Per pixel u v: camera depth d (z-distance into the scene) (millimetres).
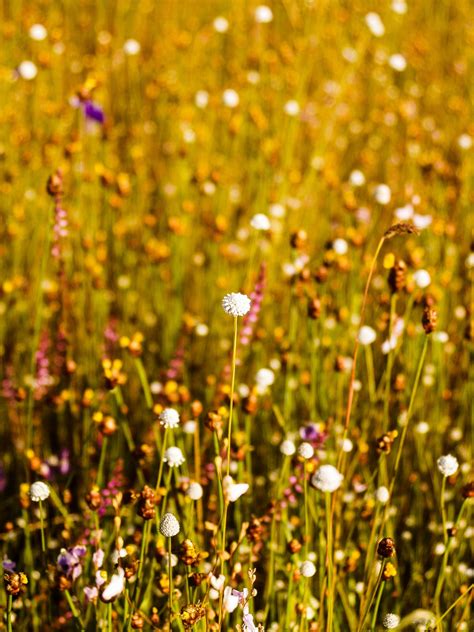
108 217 1046
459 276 1038
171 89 1423
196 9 1838
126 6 1752
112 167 1234
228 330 954
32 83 1348
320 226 1166
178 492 782
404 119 1435
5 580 715
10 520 848
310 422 844
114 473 811
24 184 1118
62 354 898
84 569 784
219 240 1006
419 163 1219
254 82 1362
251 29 1707
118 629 757
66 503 799
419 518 860
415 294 877
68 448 892
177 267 989
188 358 932
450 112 1502
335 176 1172
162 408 830
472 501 810
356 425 886
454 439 888
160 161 1342
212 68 1567
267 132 1319
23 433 891
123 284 1014
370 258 957
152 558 778
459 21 1928
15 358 938
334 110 1389
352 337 928
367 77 1644
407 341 903
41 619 800
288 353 841
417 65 1658
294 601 779
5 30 1361
